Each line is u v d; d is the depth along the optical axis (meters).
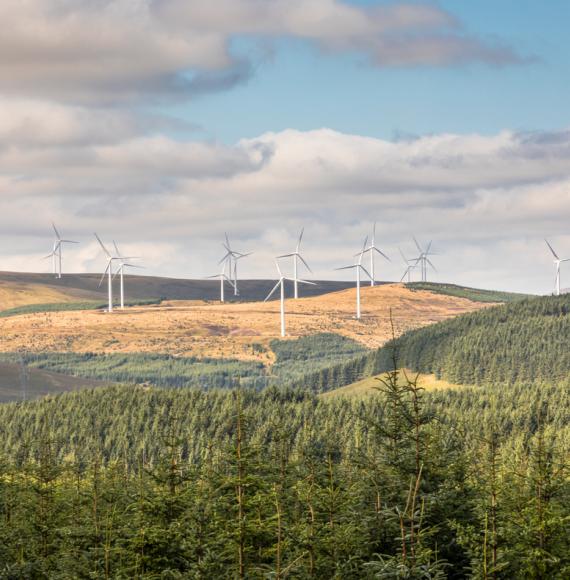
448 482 54.53
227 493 57.06
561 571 48.88
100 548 56.69
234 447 56.00
